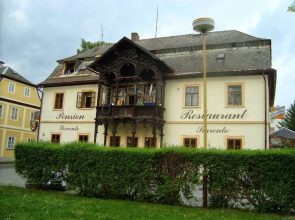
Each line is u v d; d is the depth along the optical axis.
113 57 25.78
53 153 13.95
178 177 11.59
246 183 10.83
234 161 10.97
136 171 12.22
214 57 24.39
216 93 23.09
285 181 10.35
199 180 11.33
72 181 13.21
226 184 11.01
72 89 29.05
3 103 41.62
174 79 24.56
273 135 24.69
